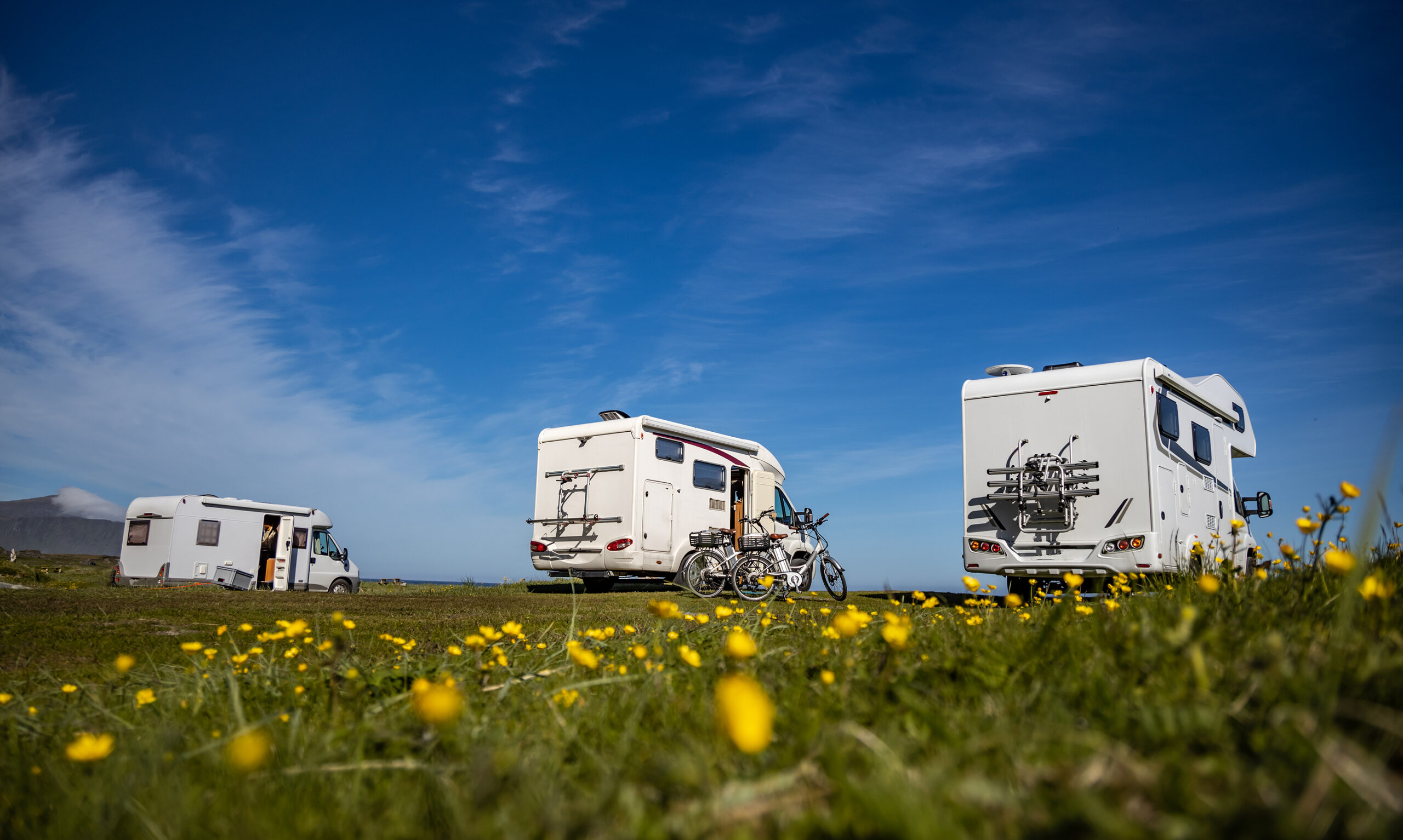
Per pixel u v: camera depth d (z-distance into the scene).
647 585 18.19
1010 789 1.39
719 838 1.35
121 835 1.75
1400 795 1.20
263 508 21.91
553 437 16.23
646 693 2.48
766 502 16.31
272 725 2.51
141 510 21.30
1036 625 3.45
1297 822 1.11
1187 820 1.17
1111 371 10.27
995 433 10.95
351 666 3.71
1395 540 3.85
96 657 5.18
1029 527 10.55
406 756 2.12
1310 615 2.55
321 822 1.66
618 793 1.51
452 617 8.40
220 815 1.74
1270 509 13.28
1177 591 3.92
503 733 2.28
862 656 3.00
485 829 1.43
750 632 3.91
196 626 6.95
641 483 14.95
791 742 1.84
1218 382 12.31
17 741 2.79
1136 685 2.02
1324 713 1.47
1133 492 9.91
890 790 1.32
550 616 8.49
